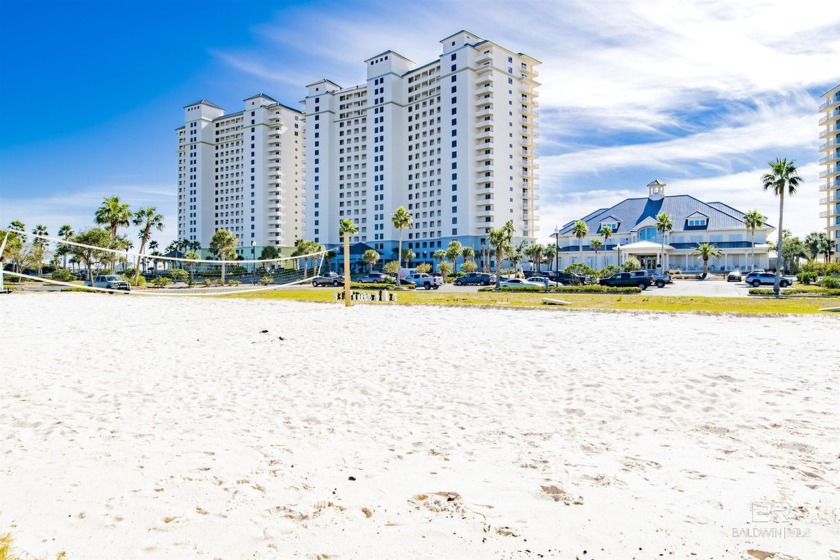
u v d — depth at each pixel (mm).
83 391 7652
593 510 3811
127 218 51031
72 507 3904
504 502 3977
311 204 108562
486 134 87312
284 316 18953
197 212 127188
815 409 6234
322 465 4785
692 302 22688
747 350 10352
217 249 72500
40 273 52938
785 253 89062
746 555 3170
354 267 101688
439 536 3469
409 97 99812
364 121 103500
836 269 47688
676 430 5621
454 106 89750
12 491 4172
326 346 11797
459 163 89125
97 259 48281
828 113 72500
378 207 101250
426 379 8312
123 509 3877
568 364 9258
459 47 89000
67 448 5203
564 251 85688
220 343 12453
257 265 94375
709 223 80562
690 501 3920
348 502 4008
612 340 11977
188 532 3539
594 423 5934
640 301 23609
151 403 6996
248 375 8789
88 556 3234
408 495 4129
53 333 14422
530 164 94188
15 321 17500
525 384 7859
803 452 4879
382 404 6910
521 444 5293
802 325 14211
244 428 5902
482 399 7070
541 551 3258
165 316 19281
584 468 4617
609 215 89500
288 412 6562
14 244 41469
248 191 119188
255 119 117812
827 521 3568
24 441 5406
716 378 7922
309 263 83938
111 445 5301
